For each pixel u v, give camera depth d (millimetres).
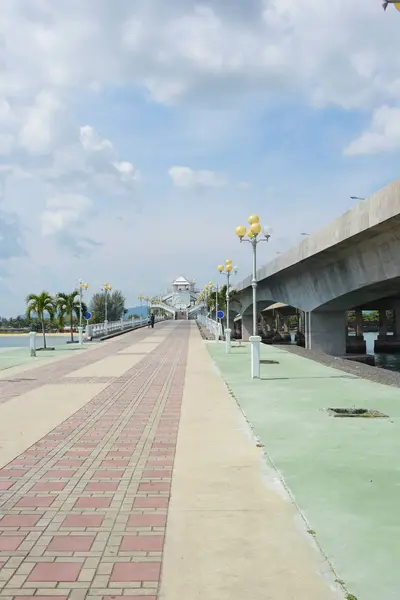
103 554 4523
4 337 71875
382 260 24312
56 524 5191
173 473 6883
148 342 40094
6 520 5305
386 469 6902
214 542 4734
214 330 46562
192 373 18953
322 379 16875
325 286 33594
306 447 8117
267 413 11023
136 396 13656
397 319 59656
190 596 3834
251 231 17797
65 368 21391
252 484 6371
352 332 93000
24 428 9797
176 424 10047
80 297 42625
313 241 28391
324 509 5492
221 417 10641
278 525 5098
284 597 3801
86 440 8820
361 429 9398
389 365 45219
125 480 6609
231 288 63219
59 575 4164
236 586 3963
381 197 19688
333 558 4391
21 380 17422
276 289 44406
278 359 24516
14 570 4250
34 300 33562
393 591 3855
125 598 3822
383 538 4762
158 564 4332
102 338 45000
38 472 7000
